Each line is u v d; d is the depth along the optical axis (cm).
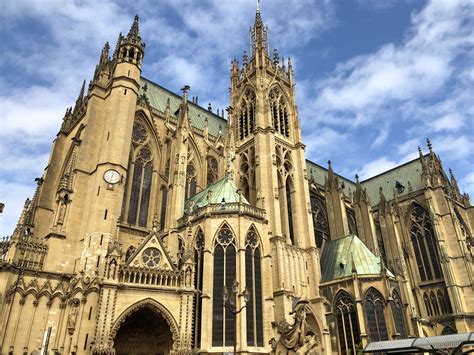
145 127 7875
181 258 6019
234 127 9744
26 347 4959
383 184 12619
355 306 6856
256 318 5622
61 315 5331
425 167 10562
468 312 8725
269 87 9469
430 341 3303
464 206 11131
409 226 10638
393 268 8300
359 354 4303
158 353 5412
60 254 5791
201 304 5525
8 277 5172
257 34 10225
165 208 7488
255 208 6412
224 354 5069
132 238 6625
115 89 7006
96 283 5125
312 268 7669
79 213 6197
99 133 6912
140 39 7694
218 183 7344
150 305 5072
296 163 9044
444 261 9231
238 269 5700
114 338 5041
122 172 6425
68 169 6812
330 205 9562
